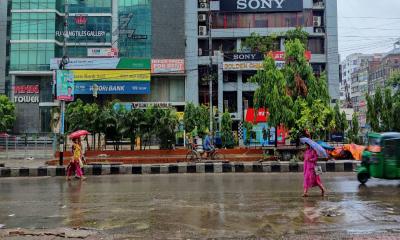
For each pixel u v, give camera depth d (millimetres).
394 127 38594
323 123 25125
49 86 50031
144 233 7977
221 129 39844
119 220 9148
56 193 13898
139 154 26391
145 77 49000
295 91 26156
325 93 26172
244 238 7512
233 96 51656
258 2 52000
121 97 50250
